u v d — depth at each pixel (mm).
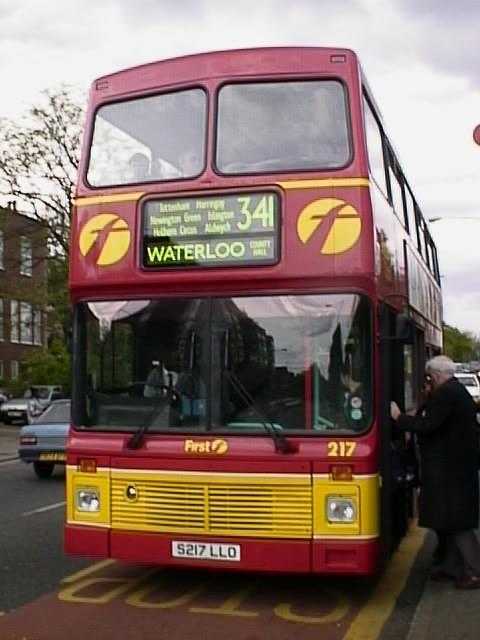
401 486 10812
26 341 61844
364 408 9062
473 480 9875
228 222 9430
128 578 10570
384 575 10625
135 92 10039
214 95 9719
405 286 12102
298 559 8945
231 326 9352
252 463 9070
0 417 44969
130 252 9664
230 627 8828
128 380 9594
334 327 9156
